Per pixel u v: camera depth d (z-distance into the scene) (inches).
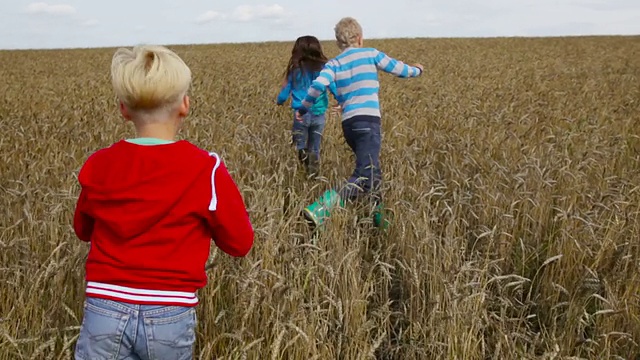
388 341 147.9
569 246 170.1
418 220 177.3
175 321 85.0
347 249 170.4
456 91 552.7
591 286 146.6
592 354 138.9
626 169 260.8
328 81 208.8
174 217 83.6
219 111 362.6
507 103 431.8
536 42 1706.4
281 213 183.2
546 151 265.1
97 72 901.2
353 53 211.5
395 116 370.3
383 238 191.5
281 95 280.5
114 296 83.3
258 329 128.2
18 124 326.6
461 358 128.6
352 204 201.9
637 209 192.7
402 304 158.1
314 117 278.4
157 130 87.8
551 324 155.3
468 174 241.0
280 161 245.4
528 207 205.6
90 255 86.8
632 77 709.9
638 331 142.5
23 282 139.3
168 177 83.7
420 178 218.4
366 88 209.0
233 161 242.2
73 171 200.2
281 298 128.1
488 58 1127.0
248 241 93.4
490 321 141.8
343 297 140.9
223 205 87.0
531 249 187.3
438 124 344.5
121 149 86.3
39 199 180.5
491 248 183.0
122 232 82.7
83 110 388.5
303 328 124.0
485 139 293.4
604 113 394.9
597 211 184.9
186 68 89.0
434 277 149.9
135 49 88.3
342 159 265.0
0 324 120.5
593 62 1020.5
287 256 148.0
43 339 123.6
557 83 639.1
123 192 83.0
